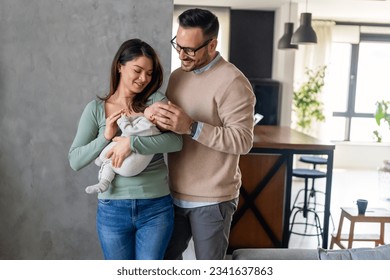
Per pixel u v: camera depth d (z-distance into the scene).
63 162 2.89
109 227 1.96
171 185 2.15
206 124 1.91
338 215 5.44
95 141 1.89
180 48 1.94
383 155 8.52
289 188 3.99
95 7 2.78
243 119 1.96
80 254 2.98
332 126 8.66
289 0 6.52
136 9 2.78
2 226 2.94
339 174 7.89
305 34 5.31
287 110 6.91
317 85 7.72
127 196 1.92
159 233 1.97
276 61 7.16
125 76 1.92
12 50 2.79
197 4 6.94
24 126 2.86
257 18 7.34
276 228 4.07
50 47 2.80
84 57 2.81
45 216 2.94
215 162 2.04
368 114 8.66
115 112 1.89
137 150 1.85
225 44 7.23
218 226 2.08
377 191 6.73
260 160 4.00
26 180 2.90
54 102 2.84
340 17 8.10
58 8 2.77
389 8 7.07
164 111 1.84
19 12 2.77
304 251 2.17
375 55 8.59
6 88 2.82
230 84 1.96
